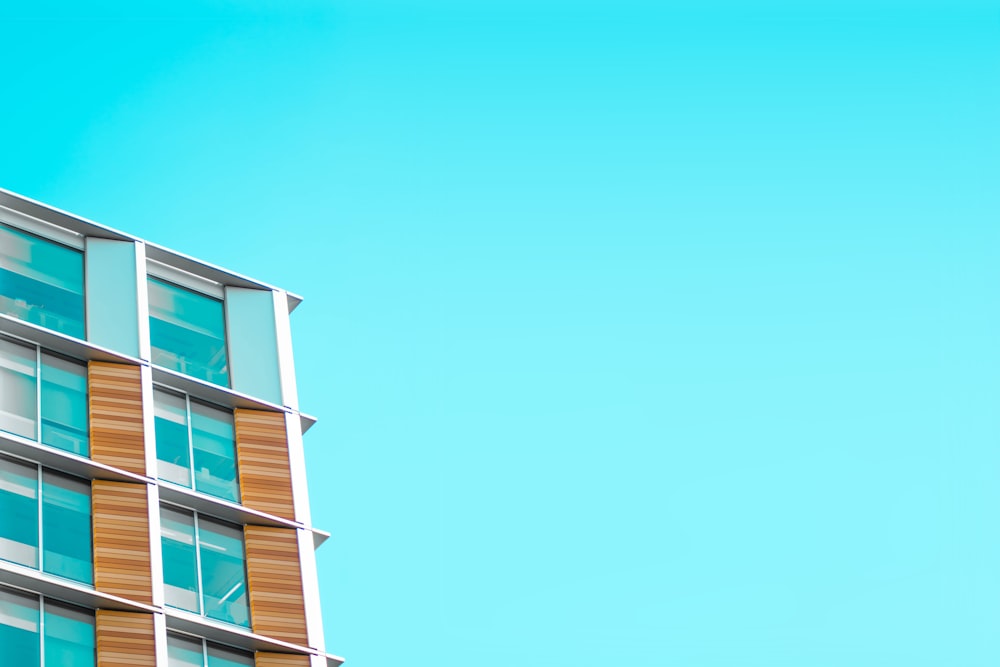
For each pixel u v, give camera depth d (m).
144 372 43.06
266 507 42.69
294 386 46.66
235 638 39.22
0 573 36.06
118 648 36.78
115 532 38.88
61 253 45.06
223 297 48.03
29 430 39.84
